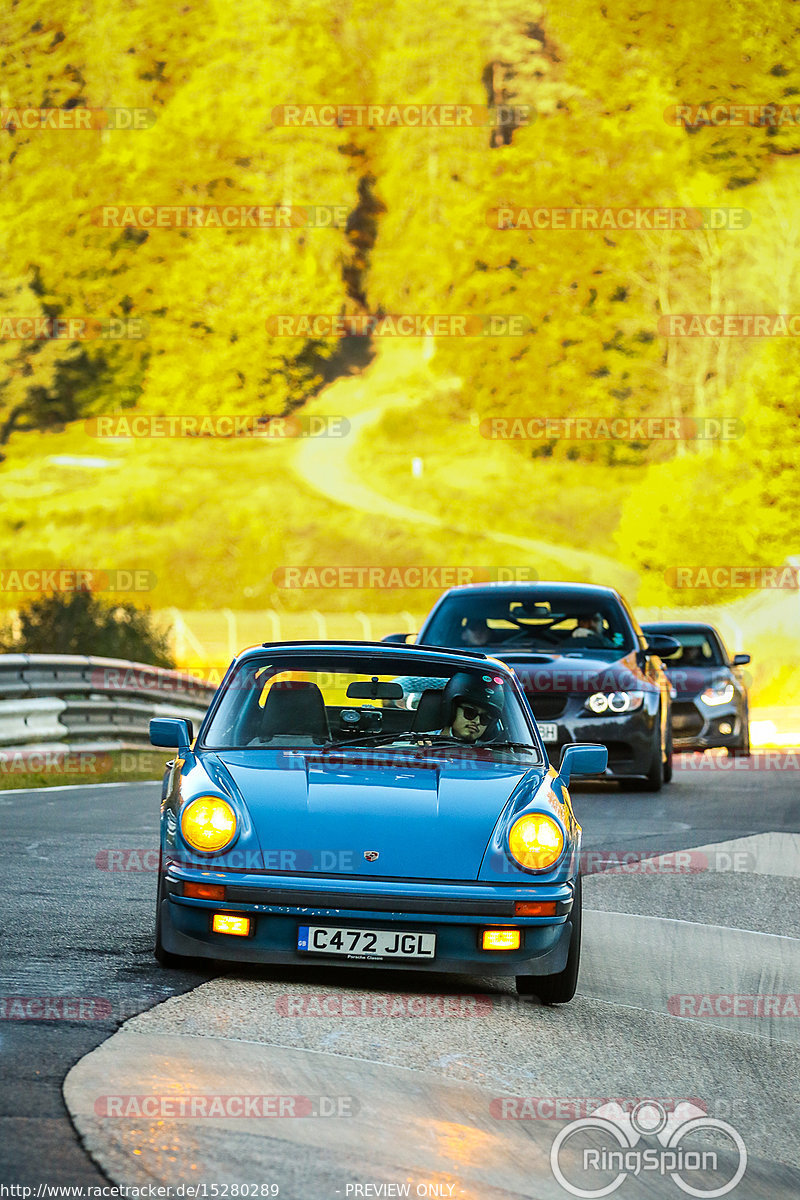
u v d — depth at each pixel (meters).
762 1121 5.41
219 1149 4.49
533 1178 4.57
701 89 85.56
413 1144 4.73
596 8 88.94
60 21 94.94
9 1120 4.56
